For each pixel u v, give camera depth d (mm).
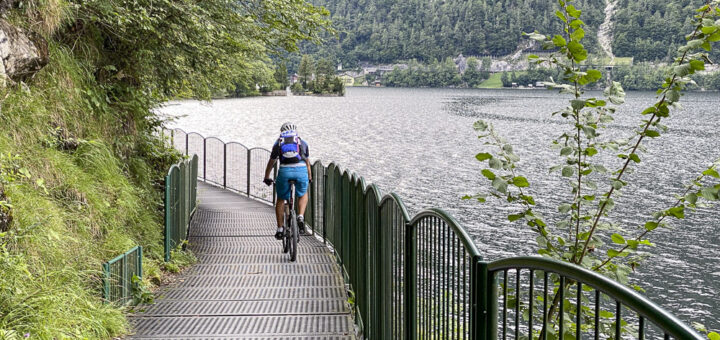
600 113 4512
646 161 43656
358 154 45250
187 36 9812
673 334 1401
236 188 20578
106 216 7438
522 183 4324
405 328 3945
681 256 19484
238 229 12602
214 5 9914
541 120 84625
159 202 10898
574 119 4465
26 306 4582
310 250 10578
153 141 12289
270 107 111625
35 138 6918
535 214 4492
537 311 4305
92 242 6770
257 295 7406
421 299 3674
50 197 6621
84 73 8953
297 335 5652
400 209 4000
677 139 60062
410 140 56844
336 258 9594
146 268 8023
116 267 6273
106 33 9742
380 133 63656
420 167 39000
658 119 4289
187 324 6039
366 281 5734
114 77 10023
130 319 6180
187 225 11531
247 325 6020
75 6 8016
